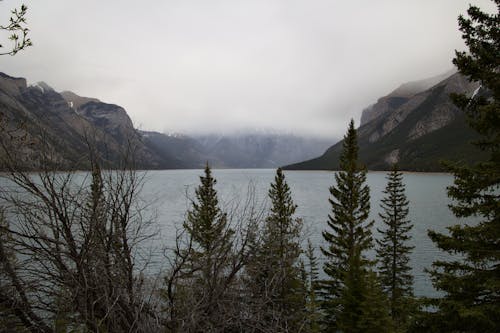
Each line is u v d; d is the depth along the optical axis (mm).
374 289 14594
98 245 3793
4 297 3277
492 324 8359
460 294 9508
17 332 3297
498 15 8672
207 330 4000
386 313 13883
